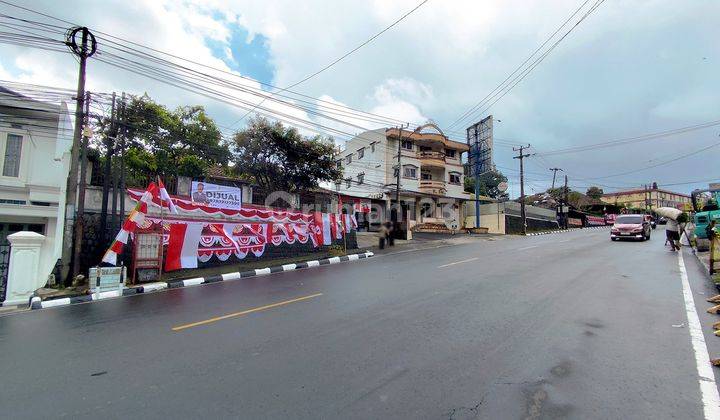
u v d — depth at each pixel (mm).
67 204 11219
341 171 27906
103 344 5461
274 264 14859
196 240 13398
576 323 5883
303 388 3861
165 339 5594
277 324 6176
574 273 10523
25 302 10070
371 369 4293
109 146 12797
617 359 4484
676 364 4336
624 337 5234
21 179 13234
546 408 3408
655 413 3314
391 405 3492
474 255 15914
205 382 4055
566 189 50812
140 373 4344
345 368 4336
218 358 4734
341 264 15156
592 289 8359
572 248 17922
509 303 7203
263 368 4391
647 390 3729
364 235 28328
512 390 3750
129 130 16734
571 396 3619
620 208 59969
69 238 11141
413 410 3398
